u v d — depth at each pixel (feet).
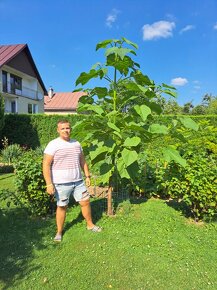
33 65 93.20
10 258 10.51
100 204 15.43
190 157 14.39
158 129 12.83
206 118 44.47
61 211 11.76
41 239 11.95
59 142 11.77
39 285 9.02
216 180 12.55
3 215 14.49
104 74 12.52
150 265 9.91
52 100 128.06
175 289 8.73
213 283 9.02
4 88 81.71
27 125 49.60
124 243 11.25
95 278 9.30
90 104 13.38
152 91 12.73
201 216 13.66
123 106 13.76
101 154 13.30
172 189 14.03
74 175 11.89
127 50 11.98
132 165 13.46
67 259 10.39
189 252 10.66
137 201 16.26
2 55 78.69
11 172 29.53
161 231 12.11
